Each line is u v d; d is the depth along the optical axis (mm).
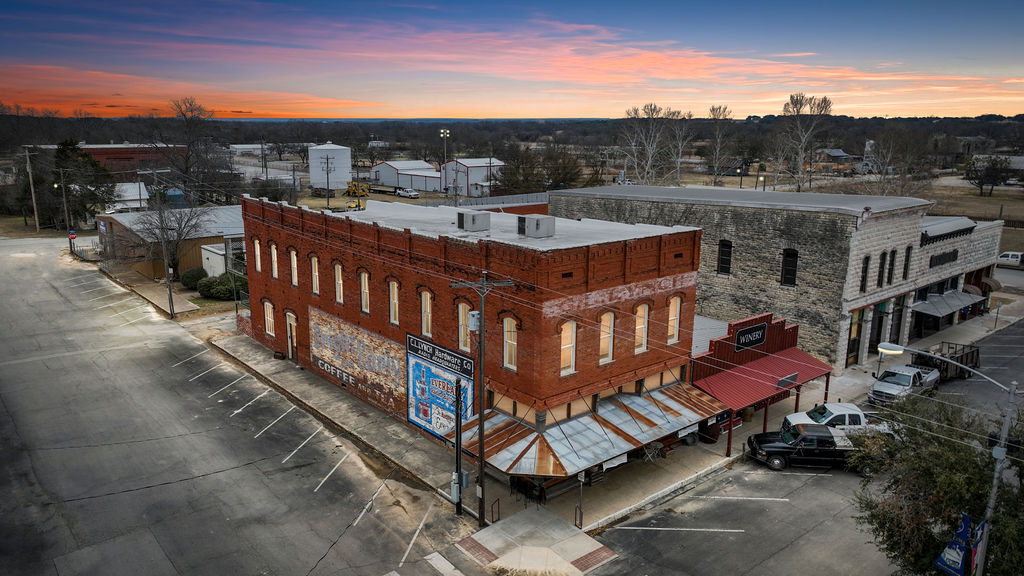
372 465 25375
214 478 24141
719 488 23891
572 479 23641
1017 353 38500
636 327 24797
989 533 14891
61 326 43844
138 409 30438
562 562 19312
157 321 45312
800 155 98500
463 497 23000
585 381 23234
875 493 22875
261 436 27781
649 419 24000
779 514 22047
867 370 35250
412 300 26984
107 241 61719
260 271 38656
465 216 27141
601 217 43938
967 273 45062
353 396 31953
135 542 20109
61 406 30672
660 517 21906
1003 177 121125
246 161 176750
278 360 37188
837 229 32594
